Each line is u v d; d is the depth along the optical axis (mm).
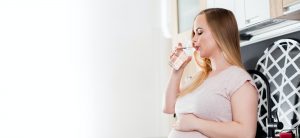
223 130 1333
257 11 1798
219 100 1408
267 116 1916
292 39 1898
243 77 1388
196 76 1668
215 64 1543
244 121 1333
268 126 1863
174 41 2732
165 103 1685
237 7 1967
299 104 1809
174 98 1669
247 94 1361
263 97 2037
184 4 2639
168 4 3332
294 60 1873
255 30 1999
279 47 1984
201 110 1430
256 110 1374
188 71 2547
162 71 3268
